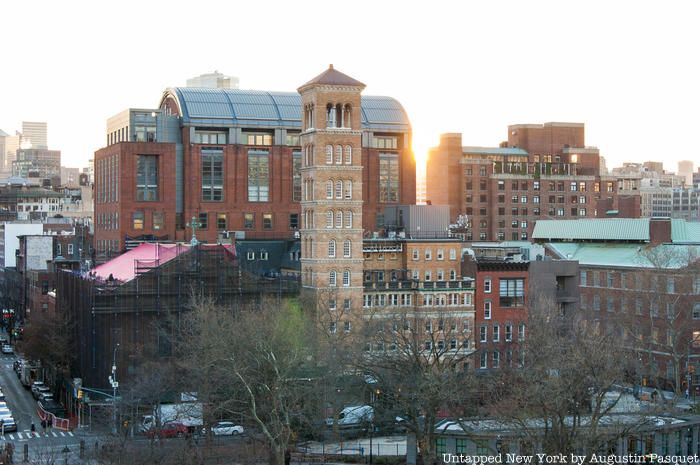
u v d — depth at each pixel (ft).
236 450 511.81
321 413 526.57
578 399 412.16
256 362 490.08
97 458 456.04
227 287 654.94
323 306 631.97
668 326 638.94
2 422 578.25
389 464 488.02
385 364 516.32
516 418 396.57
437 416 525.34
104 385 620.49
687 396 651.25
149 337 633.20
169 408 556.10
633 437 439.22
